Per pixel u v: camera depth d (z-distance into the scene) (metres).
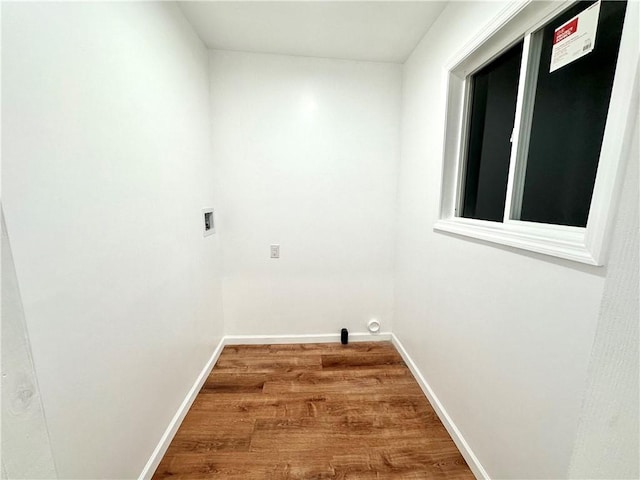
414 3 1.29
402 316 1.94
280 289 2.06
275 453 1.18
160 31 1.16
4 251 0.46
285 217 1.95
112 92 0.86
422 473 1.10
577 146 0.80
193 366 1.51
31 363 0.49
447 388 1.32
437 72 1.40
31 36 0.60
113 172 0.87
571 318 0.70
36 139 0.61
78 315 0.73
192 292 1.50
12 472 0.46
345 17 1.39
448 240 1.30
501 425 0.96
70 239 0.70
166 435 1.20
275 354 1.98
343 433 1.28
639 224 0.32
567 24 0.81
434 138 1.44
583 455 0.41
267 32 1.53
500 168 1.14
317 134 1.85
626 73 0.54
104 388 0.83
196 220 1.54
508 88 1.09
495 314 0.98
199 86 1.58
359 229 2.01
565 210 0.84
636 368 0.33
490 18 1.00
